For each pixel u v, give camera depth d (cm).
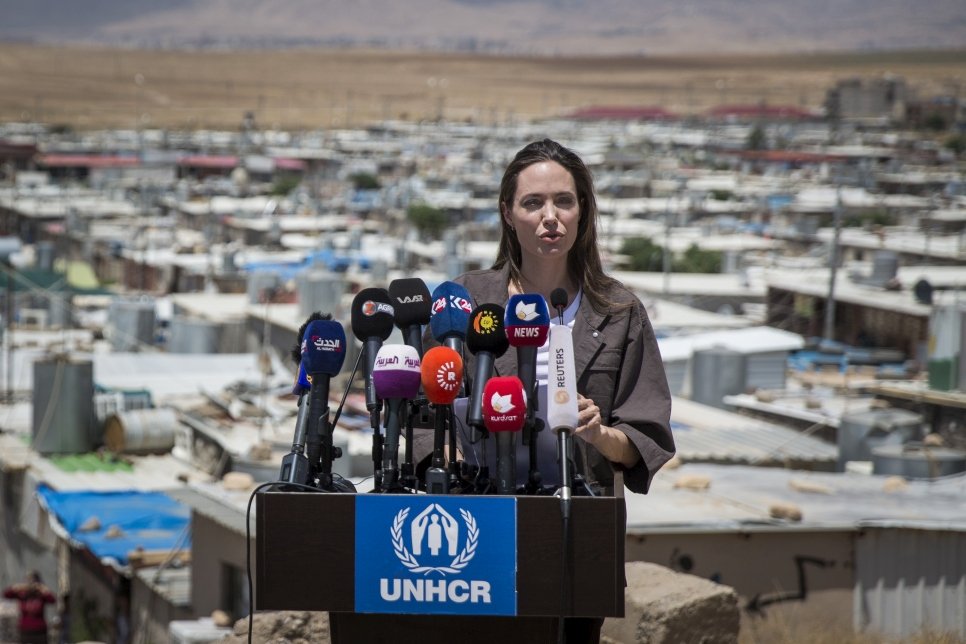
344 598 362
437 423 388
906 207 7981
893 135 18862
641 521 1174
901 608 1163
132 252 6444
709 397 2806
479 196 9538
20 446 2439
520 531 358
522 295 380
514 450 380
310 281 3625
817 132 19238
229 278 5306
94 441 2414
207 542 1523
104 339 3903
